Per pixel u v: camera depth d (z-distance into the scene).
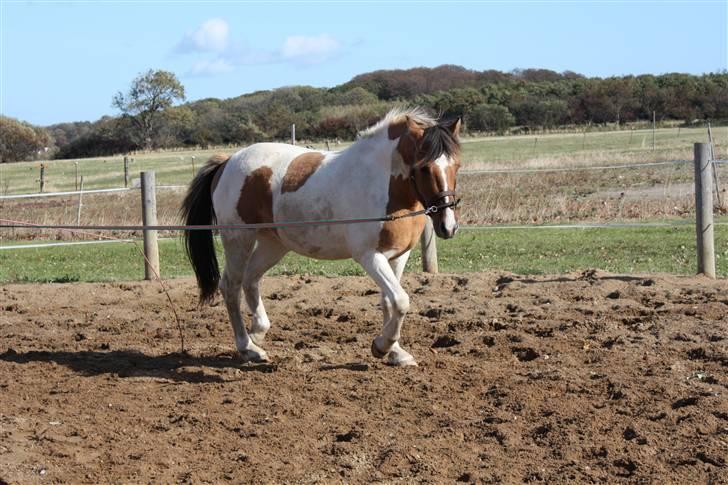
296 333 9.21
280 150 8.16
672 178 27.73
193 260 8.60
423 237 12.47
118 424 6.30
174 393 7.10
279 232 7.89
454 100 71.69
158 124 81.31
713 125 65.69
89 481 5.22
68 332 9.56
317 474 5.28
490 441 5.80
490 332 8.85
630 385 6.82
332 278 12.19
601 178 28.92
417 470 5.31
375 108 62.84
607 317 9.29
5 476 5.24
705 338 8.25
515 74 93.19
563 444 5.67
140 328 9.70
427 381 7.22
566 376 7.18
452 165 6.97
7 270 14.84
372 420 6.29
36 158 81.00
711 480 5.02
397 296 7.21
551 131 69.31
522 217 20.52
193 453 5.69
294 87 86.69
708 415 6.04
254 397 6.93
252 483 5.18
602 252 14.81
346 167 7.48
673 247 14.84
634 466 5.26
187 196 8.67
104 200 30.09
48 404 6.81
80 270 14.67
